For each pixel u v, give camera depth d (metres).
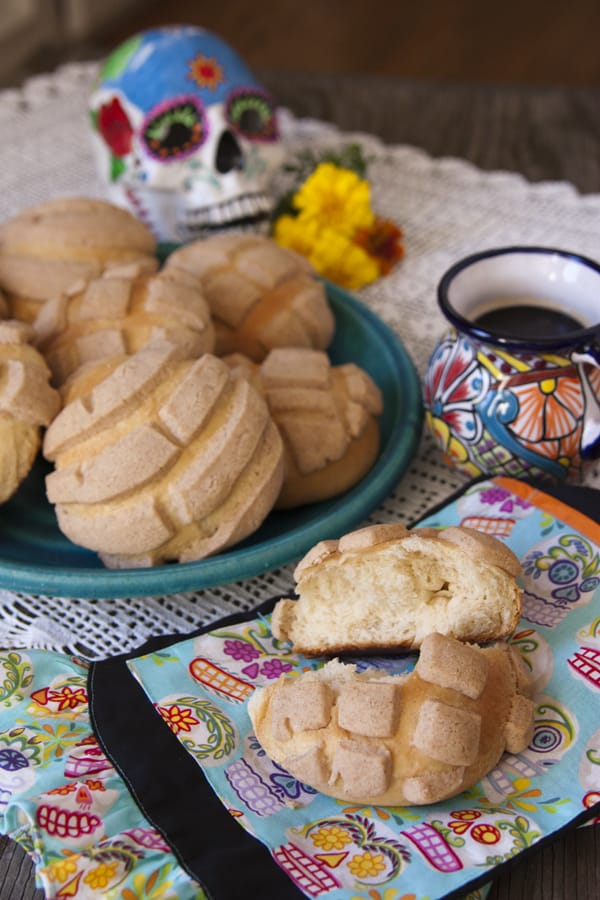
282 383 0.88
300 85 1.61
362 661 0.71
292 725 0.61
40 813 0.58
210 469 0.76
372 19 2.85
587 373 0.81
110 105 1.21
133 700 0.67
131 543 0.77
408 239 1.28
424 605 0.70
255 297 1.00
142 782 0.61
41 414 0.82
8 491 0.83
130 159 1.22
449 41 2.73
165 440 0.76
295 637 0.72
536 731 0.64
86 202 1.06
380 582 0.70
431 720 0.59
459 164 1.40
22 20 2.61
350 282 1.20
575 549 0.76
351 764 0.58
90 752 0.64
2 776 0.62
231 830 0.58
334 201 1.20
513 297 0.88
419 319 1.15
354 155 1.32
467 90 1.56
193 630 0.79
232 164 1.22
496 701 0.62
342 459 0.88
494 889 0.60
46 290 0.98
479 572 0.69
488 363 0.82
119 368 0.80
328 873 0.56
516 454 0.83
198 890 0.55
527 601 0.73
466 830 0.58
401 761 0.59
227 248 1.03
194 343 0.89
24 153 1.47
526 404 0.81
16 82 1.67
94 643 0.79
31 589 0.77
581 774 0.61
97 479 0.76
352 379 0.91
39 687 0.70
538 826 0.58
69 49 1.76
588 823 0.59
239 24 2.85
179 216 1.26
